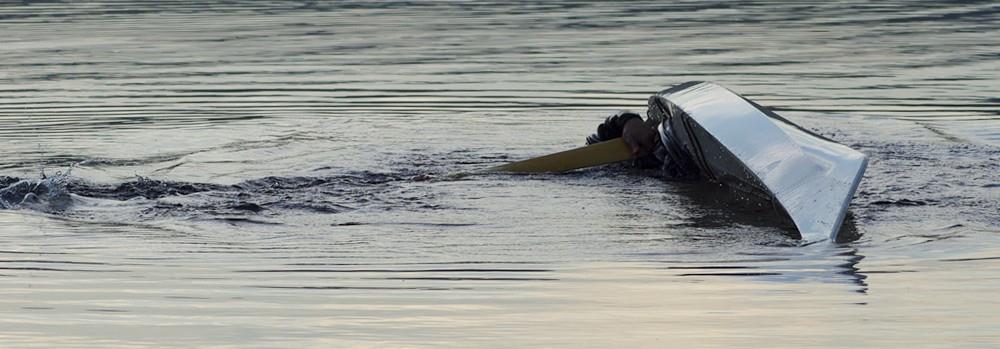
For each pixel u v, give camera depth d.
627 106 42.06
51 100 43.38
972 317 17.64
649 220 24.06
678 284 19.48
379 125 37.91
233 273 20.31
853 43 60.31
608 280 19.77
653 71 51.03
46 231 23.14
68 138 35.47
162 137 35.62
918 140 34.28
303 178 29.03
